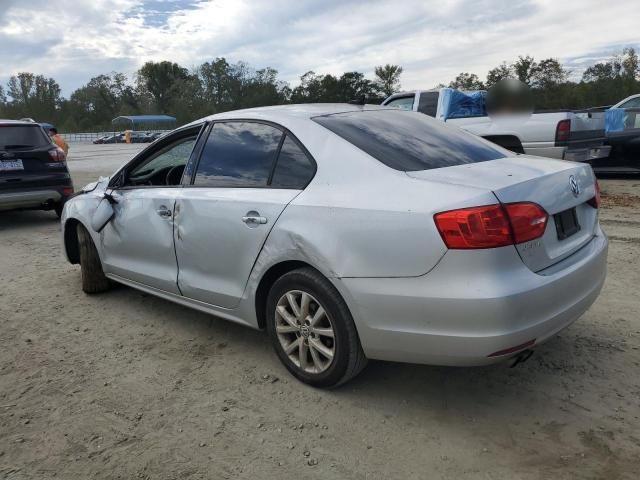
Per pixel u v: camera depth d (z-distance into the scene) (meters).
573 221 3.18
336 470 2.68
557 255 2.96
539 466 2.64
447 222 2.65
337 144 3.26
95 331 4.43
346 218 2.96
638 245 6.14
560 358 3.64
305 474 2.65
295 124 3.50
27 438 3.01
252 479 2.63
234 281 3.64
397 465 2.70
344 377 3.19
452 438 2.88
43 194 8.95
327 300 3.10
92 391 3.49
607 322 4.15
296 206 3.20
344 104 4.12
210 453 2.83
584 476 2.56
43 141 9.09
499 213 2.64
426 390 3.35
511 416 3.05
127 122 95.50
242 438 2.95
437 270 2.69
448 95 10.21
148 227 4.27
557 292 2.82
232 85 93.50
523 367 3.55
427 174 2.99
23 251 7.22
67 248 5.50
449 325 2.69
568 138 8.92
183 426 3.08
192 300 4.04
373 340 2.95
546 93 9.62
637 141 10.48
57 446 2.94
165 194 4.13
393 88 77.75
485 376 3.48
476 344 2.65
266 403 3.28
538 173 3.04
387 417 3.09
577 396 3.21
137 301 5.08
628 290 4.79
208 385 3.51
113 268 4.80
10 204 8.70
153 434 3.01
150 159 4.56
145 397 3.40
